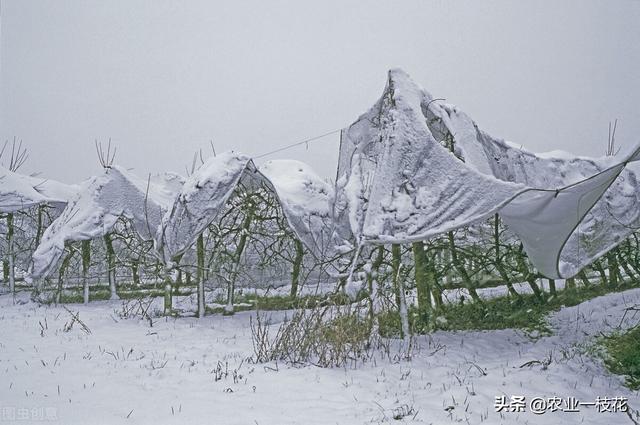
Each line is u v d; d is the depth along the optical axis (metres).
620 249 15.73
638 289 14.26
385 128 10.70
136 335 11.80
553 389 7.68
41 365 8.86
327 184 16.53
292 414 6.49
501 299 14.86
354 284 9.73
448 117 10.96
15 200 20.36
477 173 9.17
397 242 9.34
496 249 13.30
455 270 13.55
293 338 9.36
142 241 17.84
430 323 11.36
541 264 10.62
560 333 11.08
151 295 16.14
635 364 8.66
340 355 9.03
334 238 13.56
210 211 13.82
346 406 6.84
